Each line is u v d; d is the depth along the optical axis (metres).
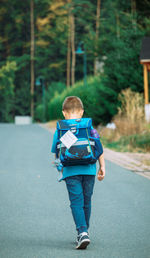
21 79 78.69
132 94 20.00
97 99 22.95
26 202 7.84
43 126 42.09
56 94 52.97
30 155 15.40
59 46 79.12
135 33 24.22
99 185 9.45
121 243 5.44
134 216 6.78
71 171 5.20
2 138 24.03
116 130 18.66
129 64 22.91
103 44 32.41
